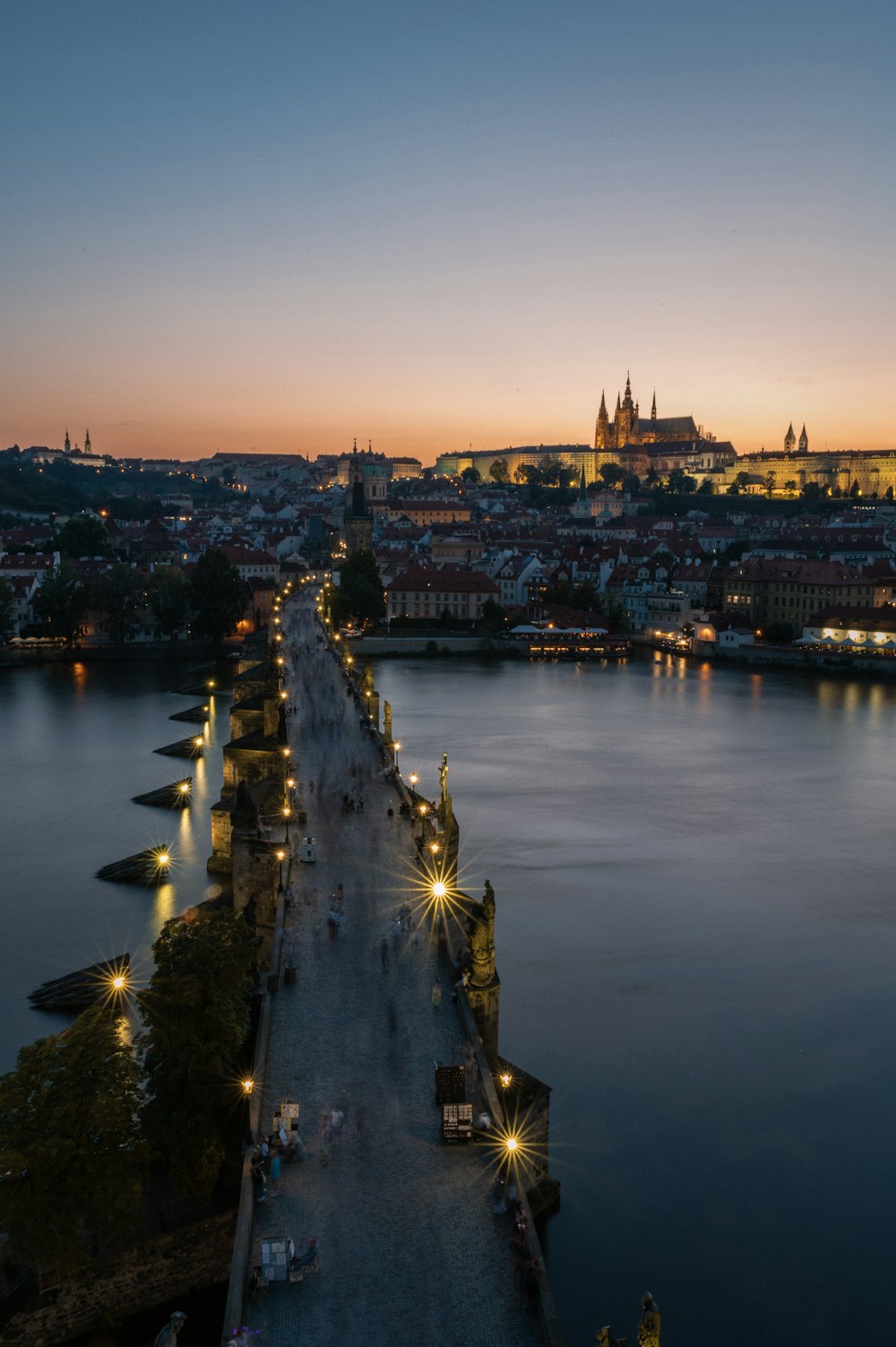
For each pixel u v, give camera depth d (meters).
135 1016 77.00
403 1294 36.50
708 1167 63.50
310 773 102.94
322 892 70.69
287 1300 36.22
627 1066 73.94
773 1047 77.12
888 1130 67.62
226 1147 50.22
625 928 98.00
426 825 83.69
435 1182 42.09
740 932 97.81
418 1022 53.69
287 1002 55.50
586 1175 62.44
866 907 104.69
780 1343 51.59
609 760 166.12
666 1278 55.19
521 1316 35.69
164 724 182.75
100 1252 47.34
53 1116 45.38
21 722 184.25
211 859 107.69
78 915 97.38
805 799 144.12
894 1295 54.66
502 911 101.56
